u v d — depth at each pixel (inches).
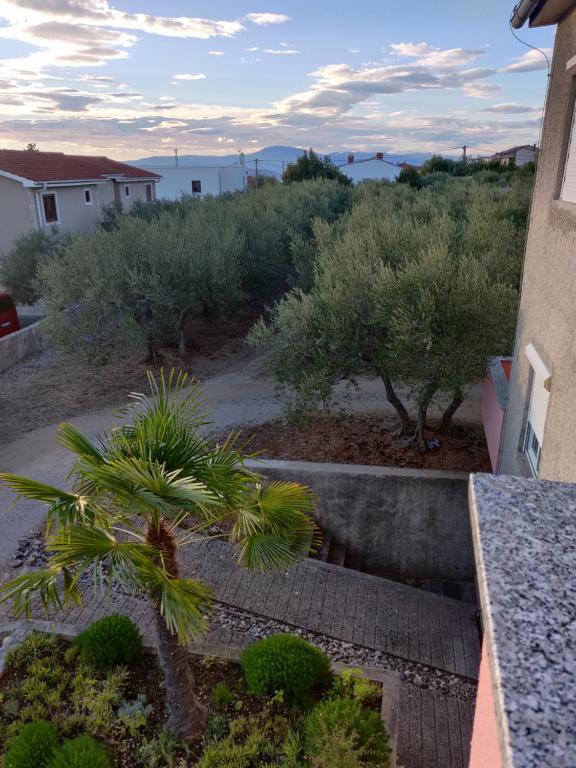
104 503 191.6
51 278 591.2
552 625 58.4
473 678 301.1
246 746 221.9
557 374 230.4
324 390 383.2
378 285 365.1
